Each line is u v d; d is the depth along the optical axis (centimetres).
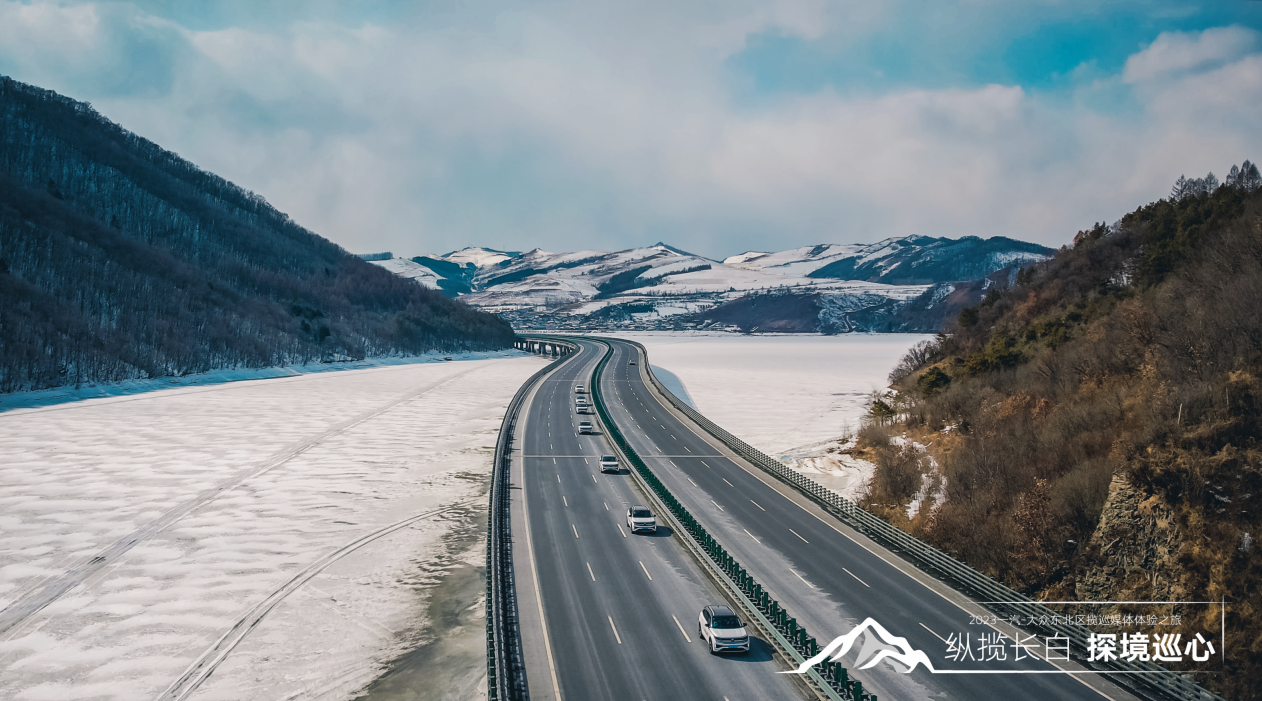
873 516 5656
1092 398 6200
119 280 19475
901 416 9262
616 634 3875
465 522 6319
